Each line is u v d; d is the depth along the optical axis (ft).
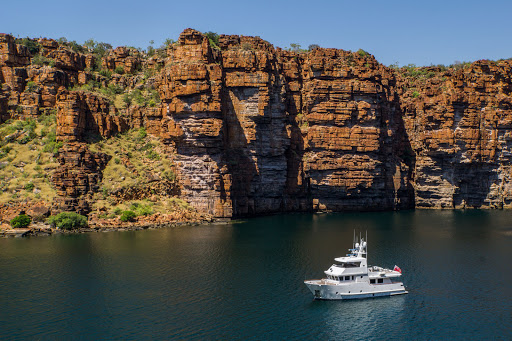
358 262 253.44
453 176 601.62
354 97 555.69
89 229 403.34
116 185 450.71
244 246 357.00
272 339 209.46
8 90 497.87
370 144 555.28
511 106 593.83
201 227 435.94
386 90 588.91
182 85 472.03
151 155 490.90
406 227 451.94
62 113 454.40
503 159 602.03
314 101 550.36
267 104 514.27
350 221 488.02
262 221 482.28
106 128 490.08
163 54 578.25
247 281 274.98
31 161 444.14
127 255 326.24
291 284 270.87
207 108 469.98
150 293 256.11
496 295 258.57
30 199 412.16
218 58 511.40
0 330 213.87
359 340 209.87
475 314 235.40
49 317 226.79
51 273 285.64
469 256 334.24
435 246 364.99
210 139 474.08
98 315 229.25
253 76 512.22
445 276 288.51
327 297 248.11
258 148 525.34
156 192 469.16
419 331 218.38
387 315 233.35
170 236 389.19
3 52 504.02
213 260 316.81
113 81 556.92
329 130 548.31
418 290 265.34
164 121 494.59
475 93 584.81
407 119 632.79
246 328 218.18
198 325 220.64
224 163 484.33
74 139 453.58
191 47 481.46
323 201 563.48
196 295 253.85
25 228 389.80
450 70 619.26
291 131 553.64
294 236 398.21
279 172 540.93
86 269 293.84
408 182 619.26
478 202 611.88
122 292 257.14
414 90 654.12
